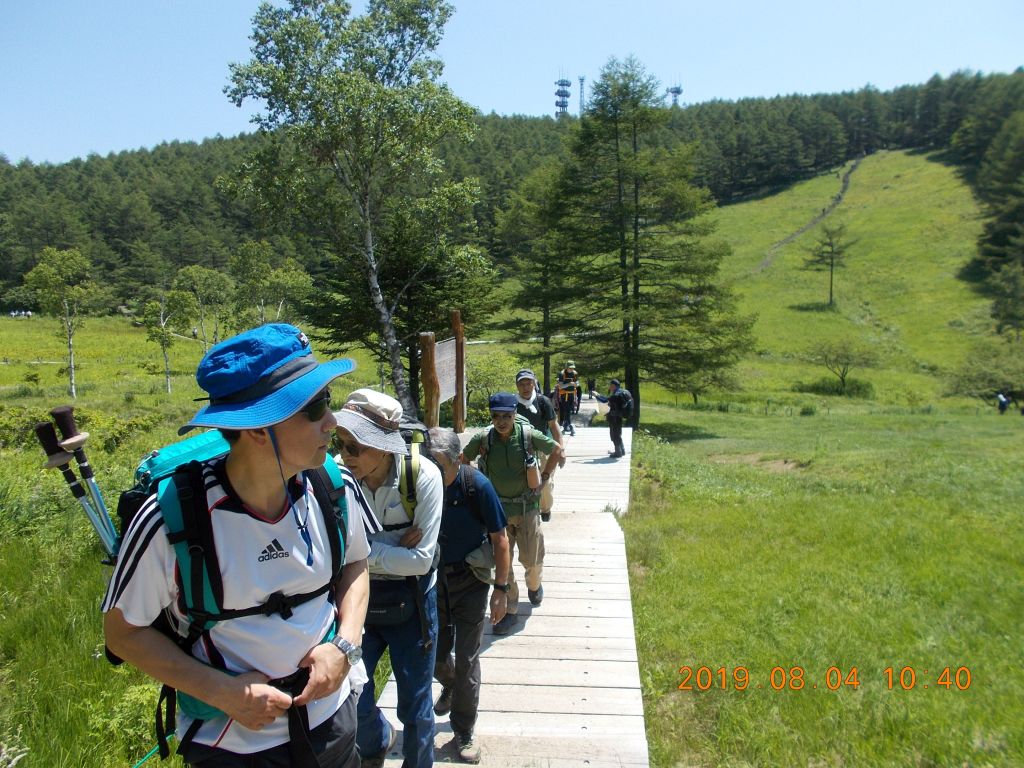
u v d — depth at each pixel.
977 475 14.23
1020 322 69.62
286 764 1.97
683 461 17.88
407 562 3.10
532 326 38.72
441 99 25.59
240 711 1.79
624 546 7.96
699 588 7.63
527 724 4.41
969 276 87.25
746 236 118.12
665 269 35.19
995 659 5.91
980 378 51.47
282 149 25.89
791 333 75.44
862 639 6.31
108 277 103.62
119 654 1.83
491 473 5.70
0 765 3.49
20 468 10.19
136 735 3.96
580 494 12.18
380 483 3.19
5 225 109.31
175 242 111.94
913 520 10.45
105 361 60.56
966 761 4.46
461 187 27.30
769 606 7.05
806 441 28.72
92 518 3.00
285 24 24.44
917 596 7.39
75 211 121.56
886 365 65.81
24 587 5.96
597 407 34.91
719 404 48.41
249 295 45.97
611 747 4.14
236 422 1.75
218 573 1.80
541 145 152.88
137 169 149.38
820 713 5.07
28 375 44.91
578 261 38.09
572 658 5.29
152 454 2.01
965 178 125.00
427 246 27.61
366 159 25.05
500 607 4.05
